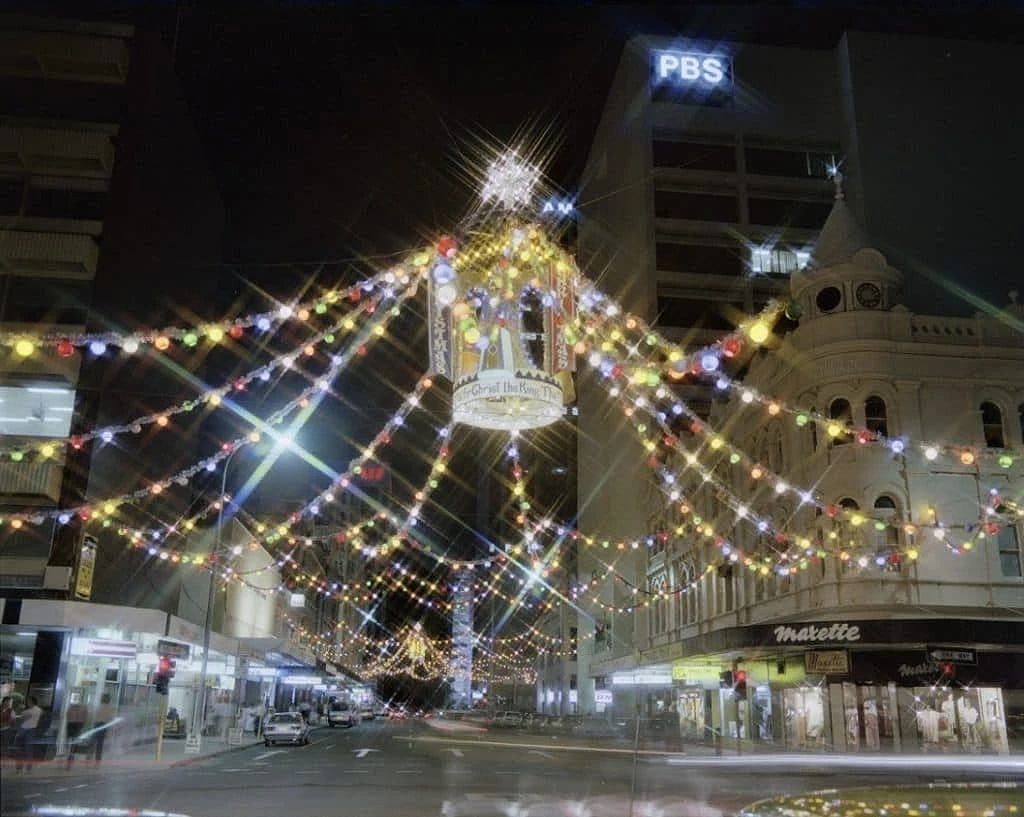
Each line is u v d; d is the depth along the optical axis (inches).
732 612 1635.1
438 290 495.5
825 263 1403.8
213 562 1331.2
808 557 1307.8
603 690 2469.2
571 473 3801.7
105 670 1288.1
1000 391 1331.2
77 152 1330.0
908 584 1258.6
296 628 2812.5
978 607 1258.0
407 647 5014.8
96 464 1273.4
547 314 538.0
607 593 2635.3
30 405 1262.3
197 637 1510.8
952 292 2135.8
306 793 730.2
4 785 486.0
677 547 1964.8
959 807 545.3
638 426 1588.3
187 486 1712.6
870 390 1309.1
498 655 4372.5
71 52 1357.0
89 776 875.4
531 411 538.9
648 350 2247.8
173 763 1038.4
